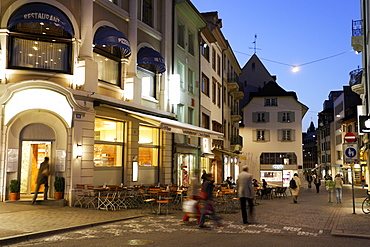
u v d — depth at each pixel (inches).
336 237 400.5
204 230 431.5
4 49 583.8
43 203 584.7
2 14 585.9
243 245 344.8
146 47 816.3
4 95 570.3
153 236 389.4
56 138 608.4
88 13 645.9
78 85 626.5
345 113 2447.1
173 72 920.3
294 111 2118.6
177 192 676.1
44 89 588.4
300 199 1035.9
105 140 689.0
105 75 703.7
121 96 730.2
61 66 622.5
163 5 895.7
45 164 590.2
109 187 593.3
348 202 908.6
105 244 345.7
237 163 1638.8
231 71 1700.3
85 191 615.8
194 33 1095.0
